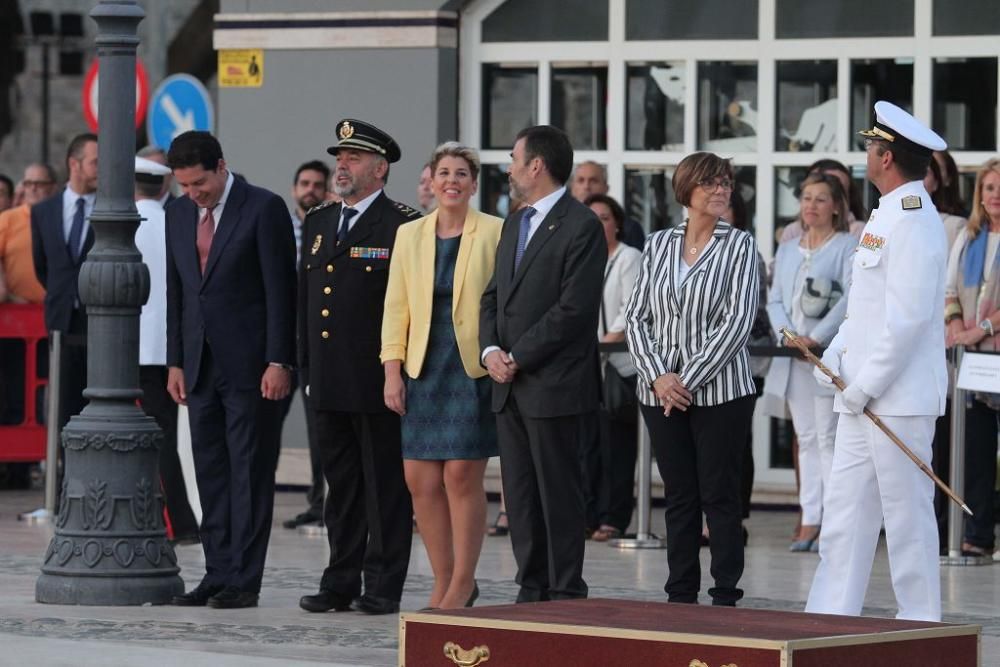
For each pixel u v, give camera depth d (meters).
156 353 25.42
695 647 11.59
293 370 20.30
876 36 29.30
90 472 20.56
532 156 18.34
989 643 17.92
